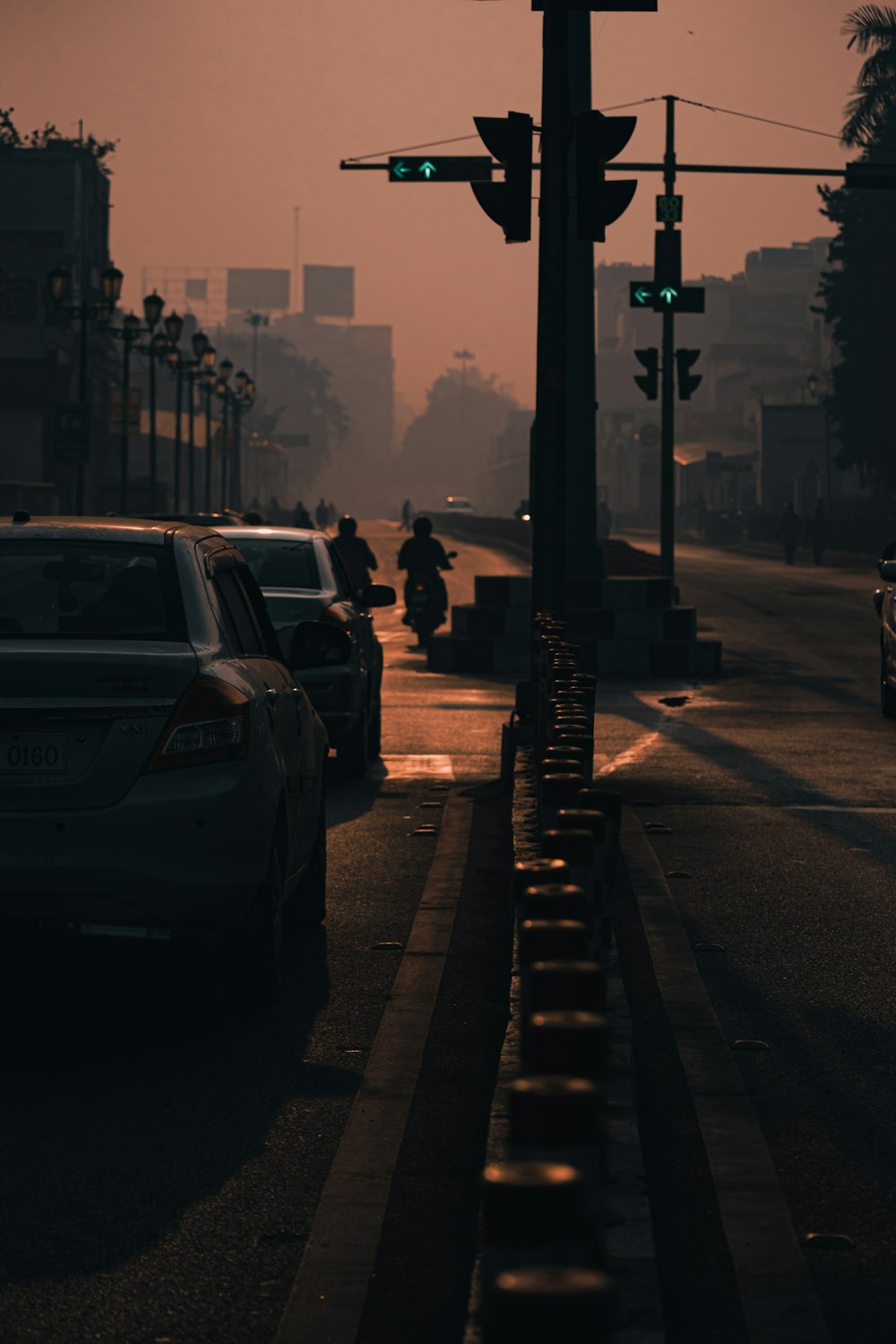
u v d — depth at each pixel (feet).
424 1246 25.02
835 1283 23.63
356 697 76.13
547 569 83.87
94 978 41.06
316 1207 26.50
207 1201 26.73
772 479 544.21
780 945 44.37
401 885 52.75
